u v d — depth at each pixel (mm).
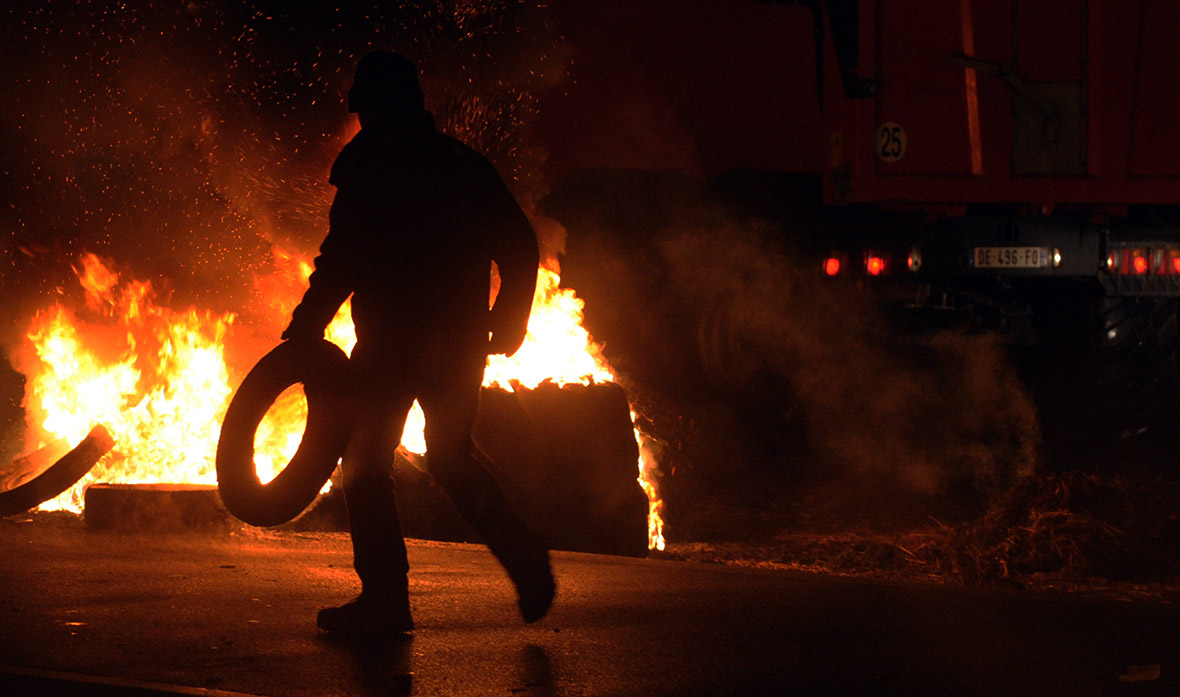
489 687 7629
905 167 21438
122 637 8531
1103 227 22734
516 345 8758
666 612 9531
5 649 8180
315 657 8180
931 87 21344
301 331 8680
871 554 14453
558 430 13758
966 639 8852
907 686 7754
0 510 13070
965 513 17656
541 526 13500
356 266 8547
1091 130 21469
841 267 22906
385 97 8766
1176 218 23469
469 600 9773
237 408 8766
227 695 7309
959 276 22828
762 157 23188
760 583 10617
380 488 8766
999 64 21312
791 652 8461
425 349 8516
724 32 22859
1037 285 24375
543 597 8875
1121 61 21453
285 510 8789
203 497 12633
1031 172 21531
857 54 21312
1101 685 7832
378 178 8523
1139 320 23891
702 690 7613
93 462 13539
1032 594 10344
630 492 13953
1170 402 24109
